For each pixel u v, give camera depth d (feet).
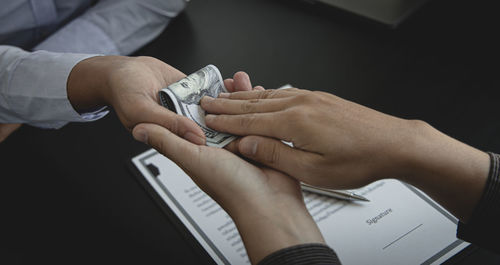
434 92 3.37
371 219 2.50
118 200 2.76
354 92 3.42
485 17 4.04
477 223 2.06
